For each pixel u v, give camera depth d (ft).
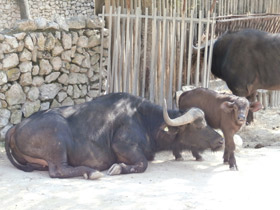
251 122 35.32
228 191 19.75
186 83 33.91
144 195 18.99
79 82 31.30
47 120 22.56
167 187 20.22
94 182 21.01
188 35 34.32
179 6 34.50
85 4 73.92
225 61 34.60
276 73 33.73
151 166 24.31
